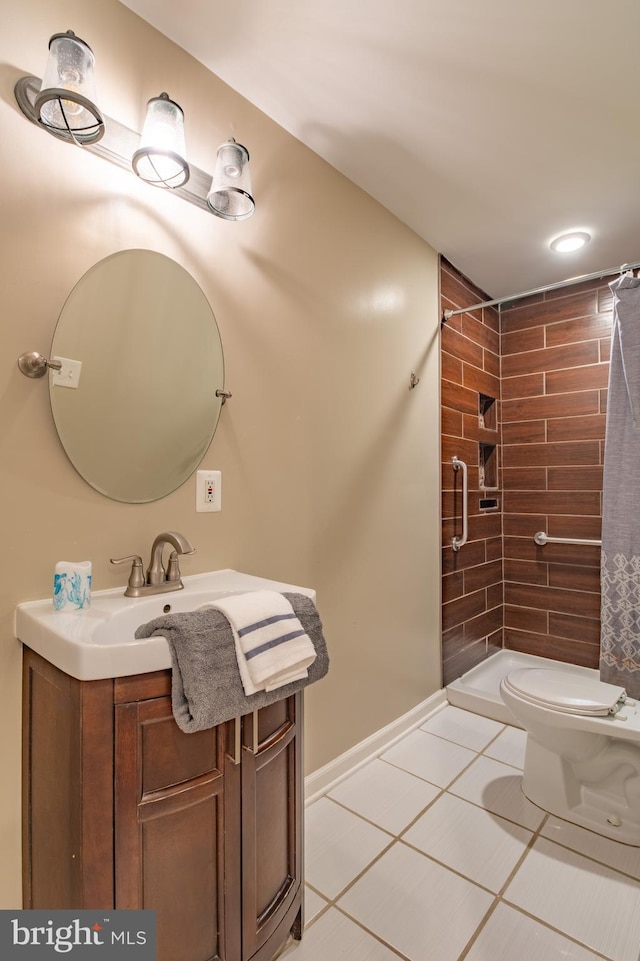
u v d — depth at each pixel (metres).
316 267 1.72
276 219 1.57
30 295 1.02
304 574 1.68
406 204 2.02
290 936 1.16
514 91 1.44
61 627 0.88
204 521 1.36
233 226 1.44
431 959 1.11
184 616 0.87
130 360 1.19
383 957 1.12
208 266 1.37
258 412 1.52
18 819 1.00
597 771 1.60
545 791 1.64
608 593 2.28
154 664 0.81
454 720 2.27
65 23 1.07
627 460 2.23
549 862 1.40
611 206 2.02
